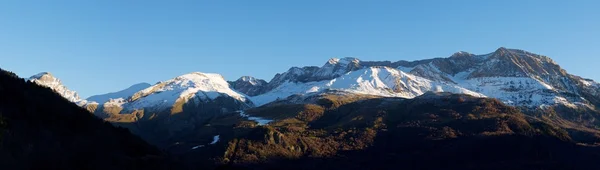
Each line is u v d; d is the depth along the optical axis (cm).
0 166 10469
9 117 12369
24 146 11600
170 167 15562
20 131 12056
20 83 15475
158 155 15962
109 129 15962
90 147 13500
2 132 11325
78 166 12275
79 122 14938
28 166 11125
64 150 12612
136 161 14188
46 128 13138
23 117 12950
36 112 13738
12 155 11062
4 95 13562
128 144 15575
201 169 19200
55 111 14662
